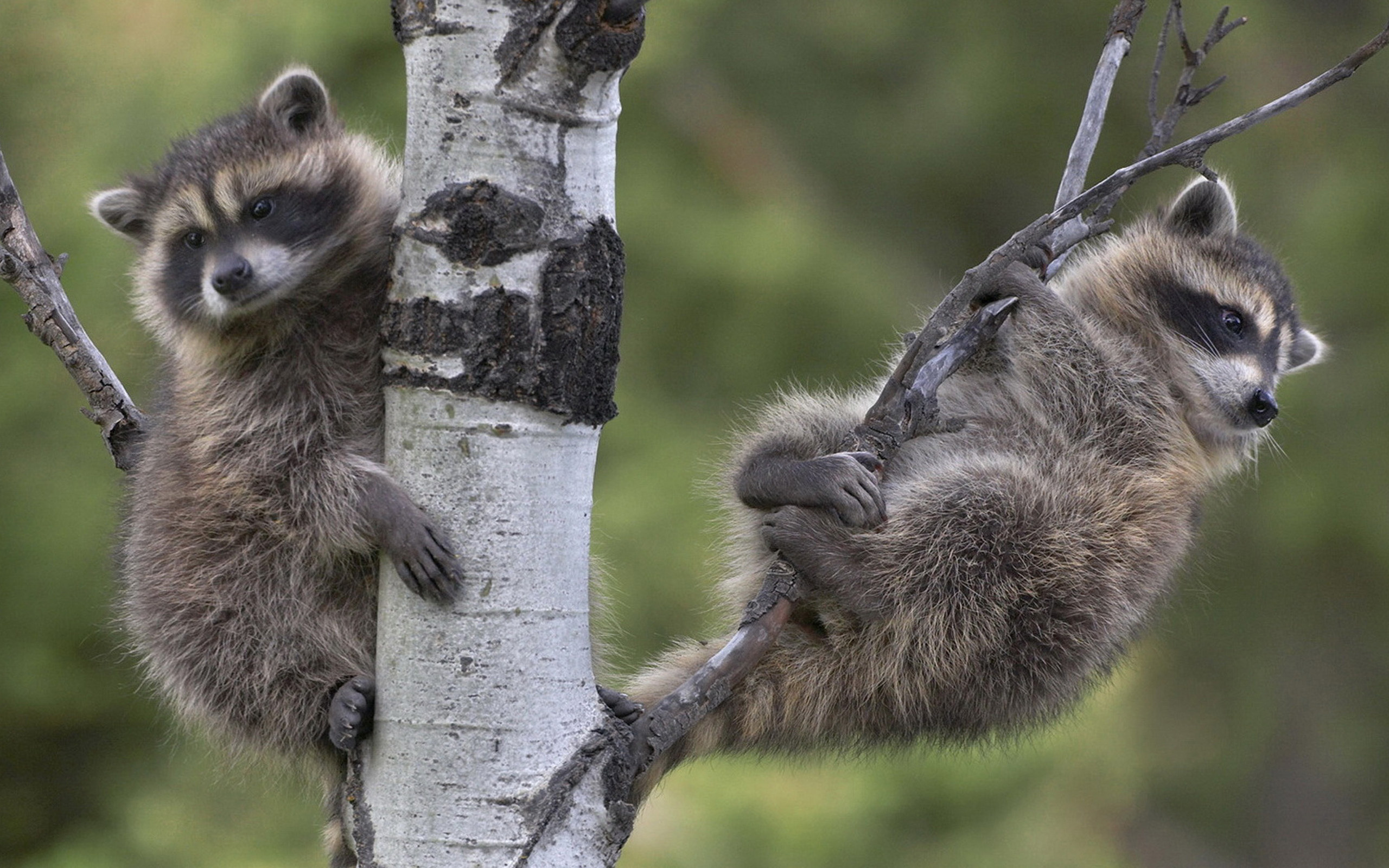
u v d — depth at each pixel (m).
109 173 15.09
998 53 21.09
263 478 6.96
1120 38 7.59
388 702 5.34
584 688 5.40
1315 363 10.47
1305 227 20.08
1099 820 15.80
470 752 5.21
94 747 15.68
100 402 7.58
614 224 5.44
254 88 14.41
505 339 5.23
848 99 21.03
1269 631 20.94
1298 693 21.56
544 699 5.28
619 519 14.96
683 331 16.69
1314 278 19.83
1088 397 8.08
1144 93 21.20
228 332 7.33
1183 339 8.95
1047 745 15.30
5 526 14.65
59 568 14.67
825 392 8.48
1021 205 21.77
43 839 15.38
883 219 20.80
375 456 7.09
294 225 7.49
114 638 10.59
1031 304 7.97
